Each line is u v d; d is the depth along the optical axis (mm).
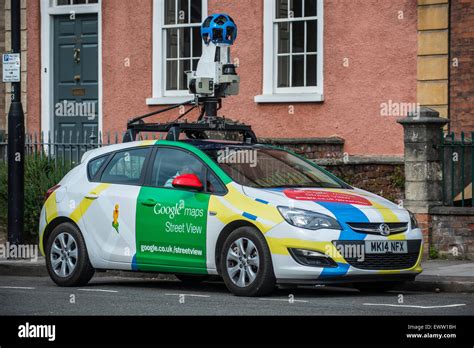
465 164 14609
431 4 16625
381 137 17094
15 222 15133
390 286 11492
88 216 12203
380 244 10719
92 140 16625
